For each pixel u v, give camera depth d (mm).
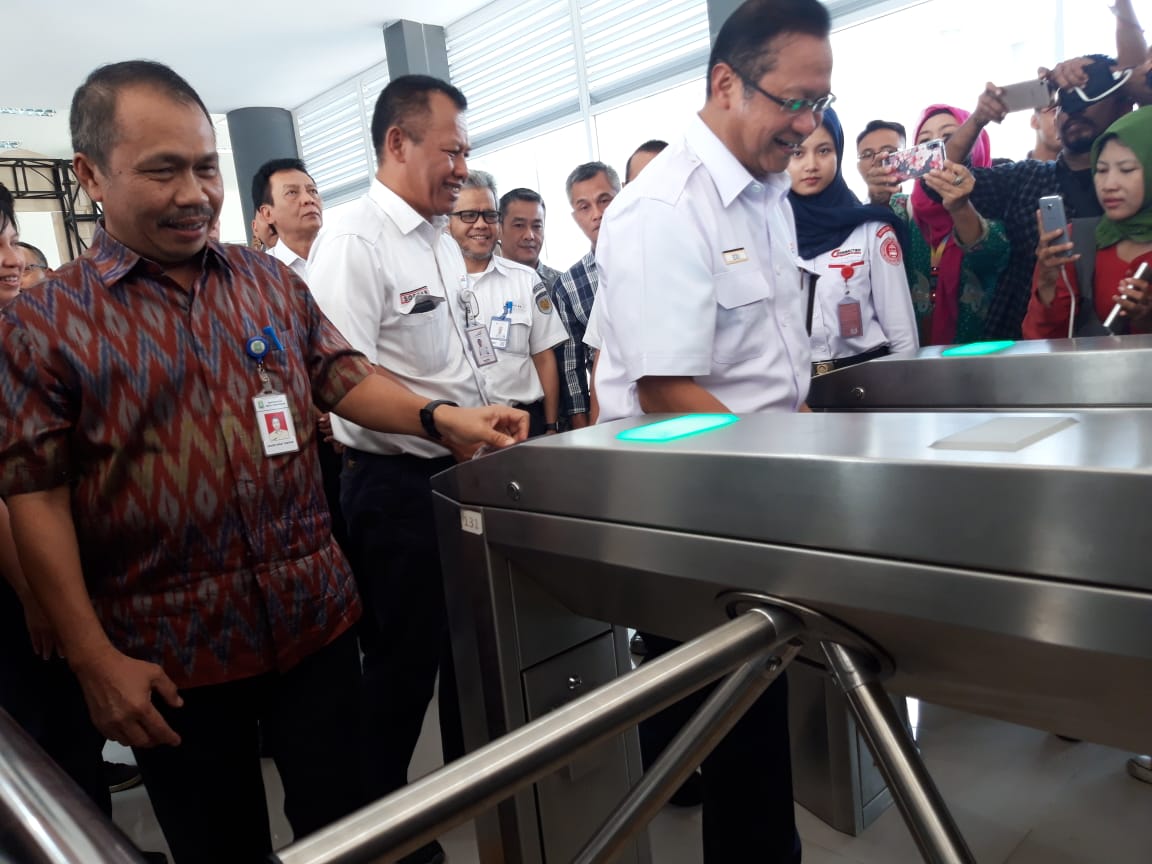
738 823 1050
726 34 1075
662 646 1059
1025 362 1164
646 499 706
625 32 4160
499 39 4812
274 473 952
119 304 878
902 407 1309
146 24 4676
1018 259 2234
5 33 4609
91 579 921
